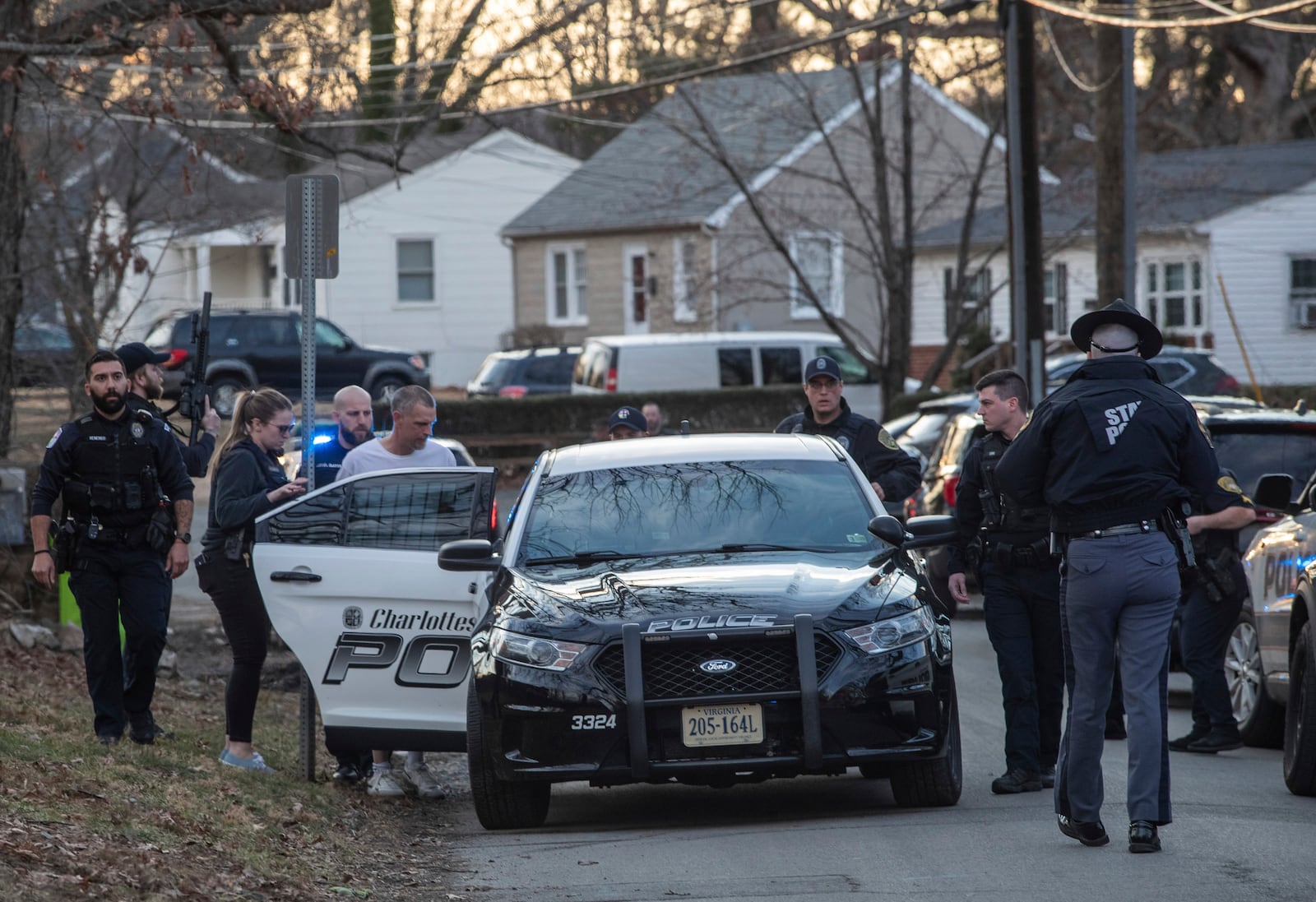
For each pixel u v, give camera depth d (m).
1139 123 143.12
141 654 25.80
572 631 21.45
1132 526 19.30
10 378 42.84
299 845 20.50
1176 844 20.05
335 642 24.67
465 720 24.53
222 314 100.12
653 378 92.88
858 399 92.94
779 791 25.75
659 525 24.38
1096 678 19.73
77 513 25.25
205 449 28.58
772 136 117.44
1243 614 30.89
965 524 24.73
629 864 19.97
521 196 138.75
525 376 102.56
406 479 25.50
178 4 39.84
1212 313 112.25
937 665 21.91
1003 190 124.31
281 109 41.09
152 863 17.30
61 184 54.53
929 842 20.55
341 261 138.38
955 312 93.75
